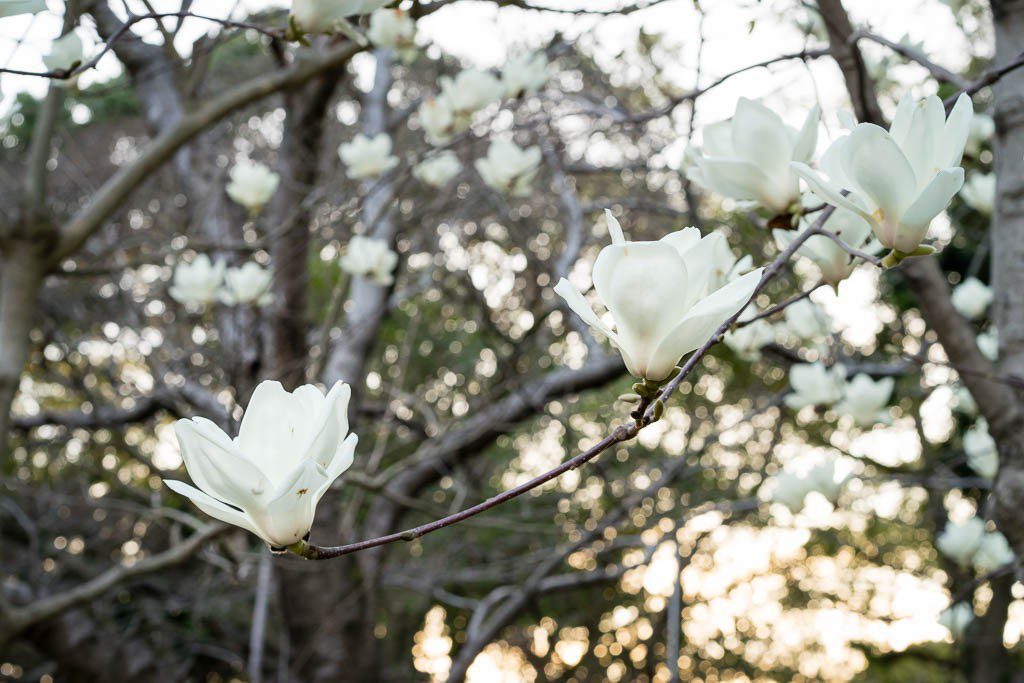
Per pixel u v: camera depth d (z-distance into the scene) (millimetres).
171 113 6551
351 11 1564
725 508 3514
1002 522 2219
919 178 984
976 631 5199
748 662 9602
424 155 3648
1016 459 2184
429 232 5957
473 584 9391
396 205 5805
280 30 1562
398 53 3250
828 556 9117
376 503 7305
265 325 5926
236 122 6121
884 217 992
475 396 6684
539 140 4648
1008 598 5051
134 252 5469
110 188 4066
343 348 6715
